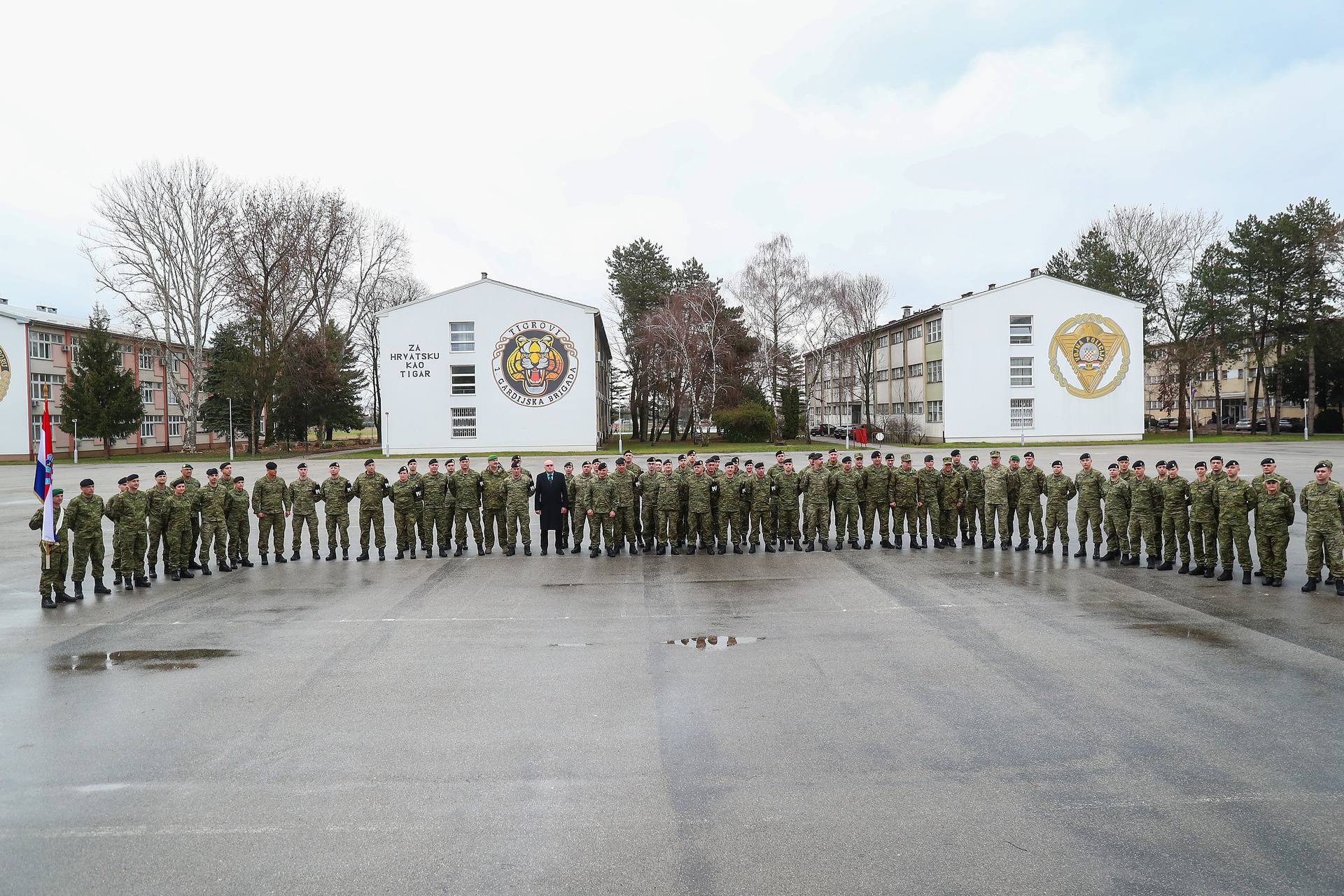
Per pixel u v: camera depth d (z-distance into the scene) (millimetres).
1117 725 7094
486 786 6051
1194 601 11836
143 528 13984
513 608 11938
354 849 5172
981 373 56812
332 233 57156
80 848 5230
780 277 65125
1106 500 15141
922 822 5438
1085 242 70500
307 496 16359
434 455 53156
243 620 11398
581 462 44781
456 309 53125
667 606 11914
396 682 8516
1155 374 92938
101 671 9031
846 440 68375
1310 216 58531
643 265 73812
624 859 5004
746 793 5883
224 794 5988
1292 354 61375
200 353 58125
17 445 58625
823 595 12531
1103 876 4766
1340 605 11484
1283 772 6125
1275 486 12703
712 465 16531
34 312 65875
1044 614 11164
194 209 56312
